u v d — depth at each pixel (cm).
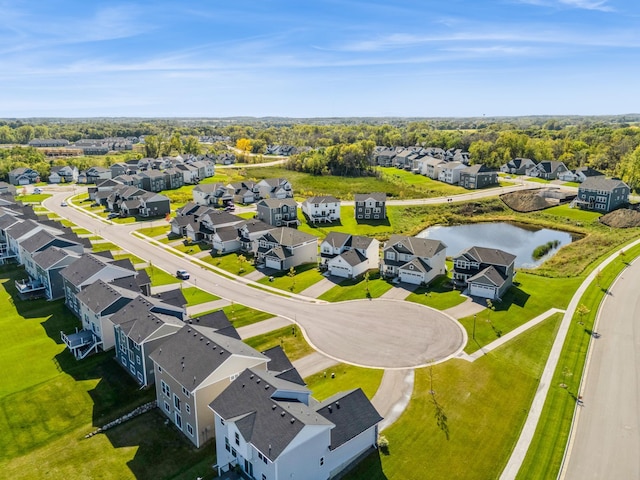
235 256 9238
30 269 7950
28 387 4853
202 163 18338
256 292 7450
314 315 6569
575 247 9900
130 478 3675
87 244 8488
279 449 3175
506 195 14425
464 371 5106
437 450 3956
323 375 5053
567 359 5362
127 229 11200
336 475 3656
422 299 7044
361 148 19788
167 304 5547
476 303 6838
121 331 5075
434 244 8019
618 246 9500
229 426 3553
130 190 13300
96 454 3941
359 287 7588
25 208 10856
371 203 12200
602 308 6662
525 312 6538
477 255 7569
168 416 4434
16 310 6694
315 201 11975
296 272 8369
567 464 3831
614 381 4956
